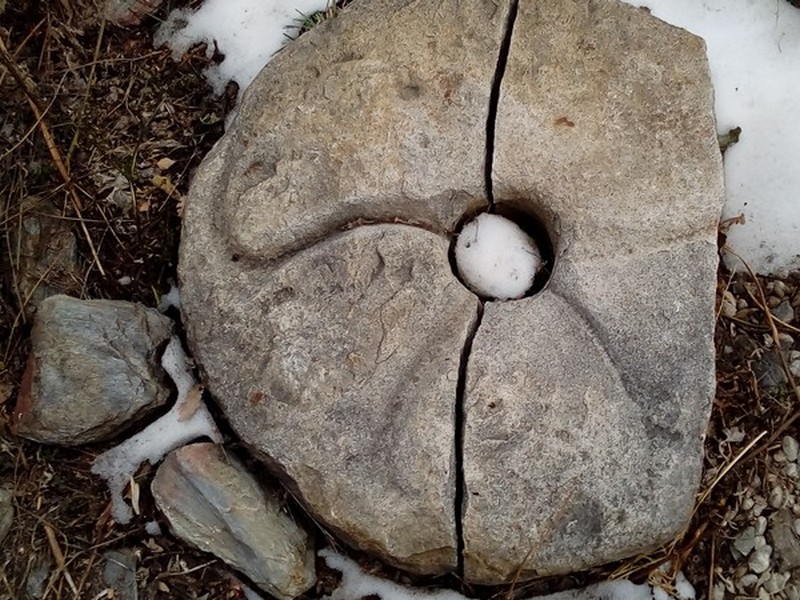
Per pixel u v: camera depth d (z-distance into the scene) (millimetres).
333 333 1229
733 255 1495
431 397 1198
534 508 1186
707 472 1418
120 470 1381
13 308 1432
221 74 1535
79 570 1336
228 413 1259
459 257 1287
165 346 1403
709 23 1527
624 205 1246
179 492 1319
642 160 1261
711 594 1387
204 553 1348
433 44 1294
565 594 1363
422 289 1233
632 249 1242
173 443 1379
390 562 1275
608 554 1214
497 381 1193
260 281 1262
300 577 1308
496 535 1188
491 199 1281
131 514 1365
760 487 1424
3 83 1511
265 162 1287
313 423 1220
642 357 1219
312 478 1221
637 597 1374
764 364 1468
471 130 1263
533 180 1253
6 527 1338
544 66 1285
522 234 1298
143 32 1558
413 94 1277
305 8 1538
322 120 1271
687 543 1393
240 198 1271
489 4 1312
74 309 1357
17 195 1469
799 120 1501
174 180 1500
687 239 1250
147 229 1479
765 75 1513
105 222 1479
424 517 1193
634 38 1308
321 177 1257
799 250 1492
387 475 1201
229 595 1346
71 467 1376
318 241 1274
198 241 1298
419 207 1257
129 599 1332
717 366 1462
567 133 1262
